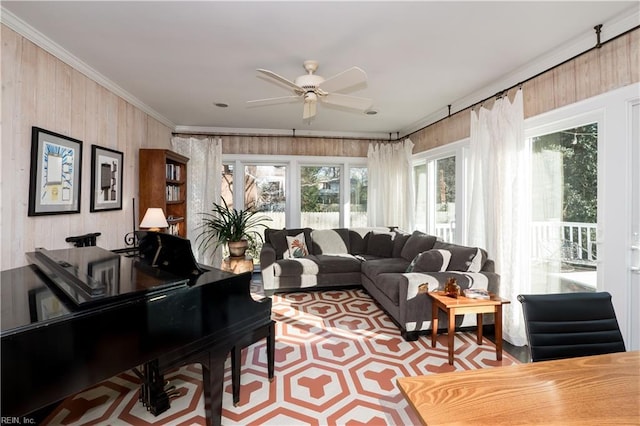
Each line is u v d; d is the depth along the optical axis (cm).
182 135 528
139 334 140
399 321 301
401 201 548
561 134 273
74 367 122
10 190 216
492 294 267
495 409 93
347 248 501
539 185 295
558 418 89
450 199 439
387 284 330
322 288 447
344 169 577
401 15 212
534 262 300
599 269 236
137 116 396
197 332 163
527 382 107
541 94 281
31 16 213
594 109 236
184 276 187
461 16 213
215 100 392
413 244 417
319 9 205
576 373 112
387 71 304
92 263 202
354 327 316
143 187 392
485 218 335
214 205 501
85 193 295
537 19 217
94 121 307
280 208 575
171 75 315
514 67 296
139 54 269
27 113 229
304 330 309
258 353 265
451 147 418
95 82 309
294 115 459
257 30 231
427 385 106
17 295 149
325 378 226
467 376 111
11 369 108
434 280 288
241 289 191
